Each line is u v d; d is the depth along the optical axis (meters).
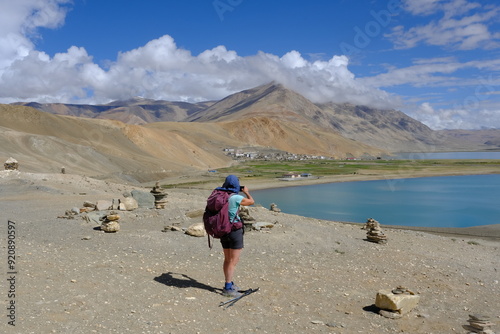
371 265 11.88
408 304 7.39
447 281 10.79
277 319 6.29
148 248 11.22
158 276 7.94
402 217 56.19
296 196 85.44
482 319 6.84
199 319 5.83
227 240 7.03
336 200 77.88
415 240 19.59
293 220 21.11
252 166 192.88
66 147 97.56
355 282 9.48
